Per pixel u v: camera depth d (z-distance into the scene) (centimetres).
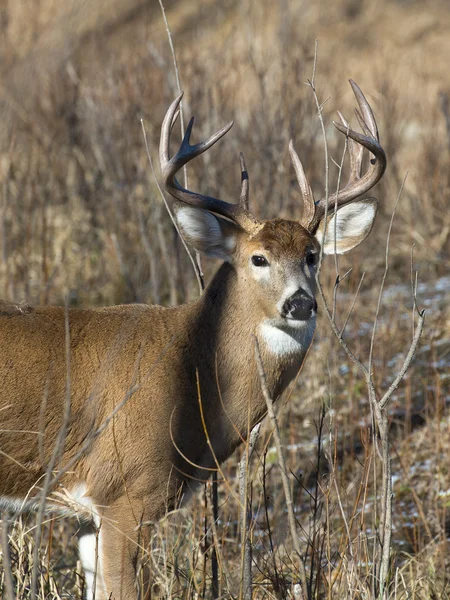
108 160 2394
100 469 1138
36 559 817
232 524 1435
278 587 1072
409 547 1399
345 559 1075
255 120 2342
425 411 1731
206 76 2553
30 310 1175
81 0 914
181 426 1161
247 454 1021
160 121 2394
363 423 1684
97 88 2533
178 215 1244
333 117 2931
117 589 1124
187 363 1180
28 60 881
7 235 2189
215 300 1216
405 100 3309
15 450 1131
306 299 1179
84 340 1165
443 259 2416
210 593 1127
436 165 2562
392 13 5150
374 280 2331
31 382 1130
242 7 3100
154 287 2000
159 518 1155
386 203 2608
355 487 1462
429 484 1545
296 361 1227
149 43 2655
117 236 2272
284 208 2217
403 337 1988
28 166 2314
